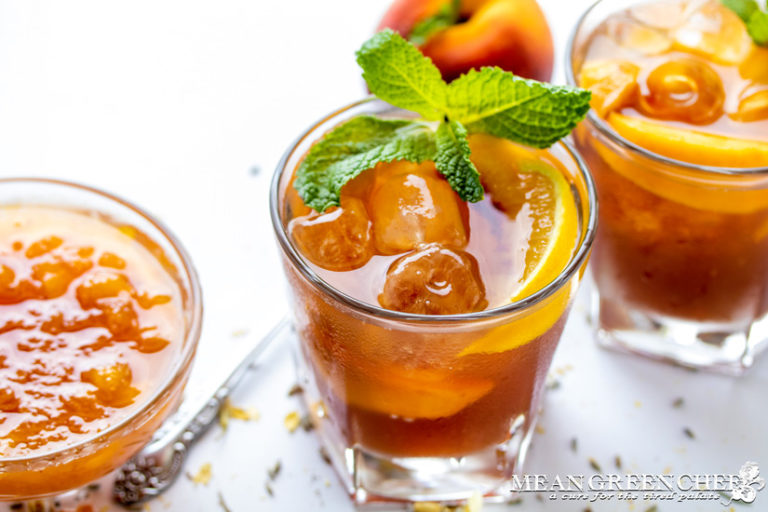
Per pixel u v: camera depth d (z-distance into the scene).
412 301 0.47
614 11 0.57
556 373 0.56
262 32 0.68
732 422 0.55
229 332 0.56
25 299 0.52
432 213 0.48
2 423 0.50
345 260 0.48
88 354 0.51
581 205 0.49
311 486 0.53
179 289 0.53
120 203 0.54
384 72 0.50
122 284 0.53
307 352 0.52
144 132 0.63
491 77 0.49
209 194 0.61
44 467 0.49
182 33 0.68
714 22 0.56
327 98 0.65
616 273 0.56
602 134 0.52
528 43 0.60
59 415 0.50
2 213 0.55
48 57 0.66
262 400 0.55
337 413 0.52
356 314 0.47
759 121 0.53
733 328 0.56
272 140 0.63
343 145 0.50
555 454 0.54
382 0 0.69
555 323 0.49
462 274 0.47
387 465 0.52
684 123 0.53
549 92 0.49
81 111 0.64
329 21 0.68
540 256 0.48
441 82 0.50
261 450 0.54
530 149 0.51
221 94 0.65
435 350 0.47
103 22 0.68
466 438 0.51
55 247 0.54
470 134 0.50
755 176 0.50
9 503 0.52
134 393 0.51
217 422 0.55
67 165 0.62
